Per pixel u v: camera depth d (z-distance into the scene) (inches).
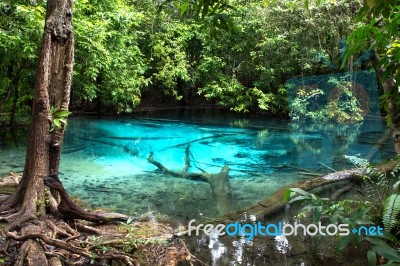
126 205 142.6
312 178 171.3
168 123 377.1
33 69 285.4
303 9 350.9
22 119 329.4
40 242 92.4
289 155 232.4
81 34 277.9
